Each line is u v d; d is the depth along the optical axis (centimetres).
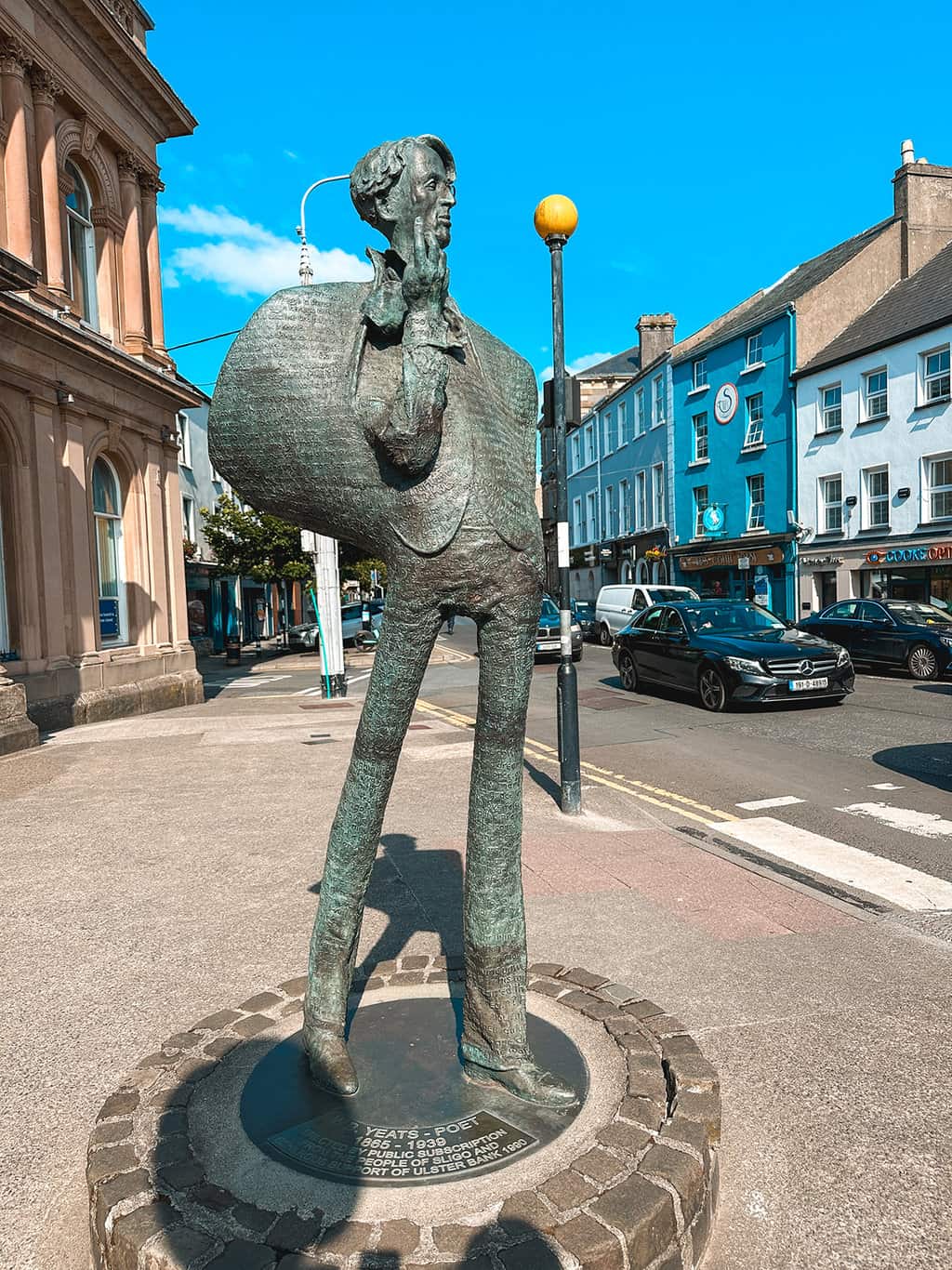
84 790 750
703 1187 208
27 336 1090
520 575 226
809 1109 266
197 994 349
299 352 215
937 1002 337
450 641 3084
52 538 1160
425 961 339
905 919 434
